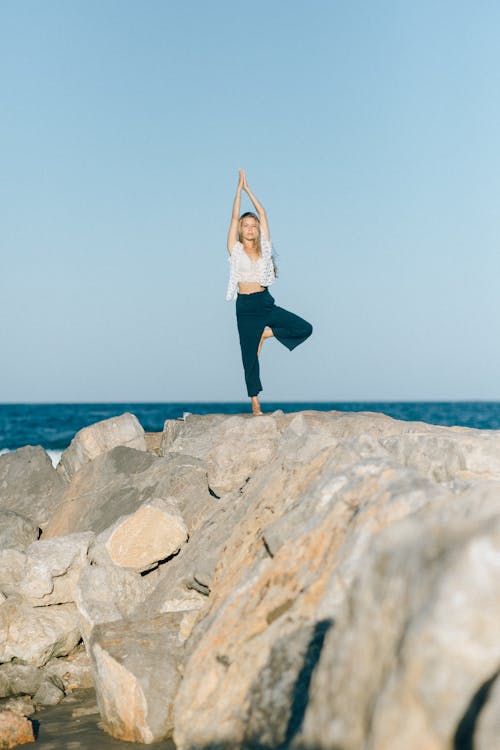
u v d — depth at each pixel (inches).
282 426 324.8
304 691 139.4
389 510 153.8
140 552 272.1
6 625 264.1
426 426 287.0
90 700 236.2
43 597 273.3
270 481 234.4
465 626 93.6
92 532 297.1
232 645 169.3
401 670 95.7
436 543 101.9
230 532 235.8
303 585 166.1
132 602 259.6
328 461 212.1
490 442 216.7
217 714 155.8
